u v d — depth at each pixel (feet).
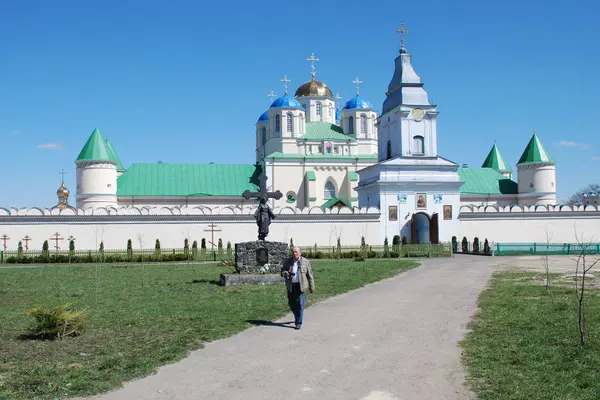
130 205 237.86
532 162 256.73
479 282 97.19
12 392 36.86
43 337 52.16
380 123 238.48
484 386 37.88
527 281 97.04
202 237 199.41
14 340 51.26
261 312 65.72
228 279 93.50
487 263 144.77
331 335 53.78
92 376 40.27
